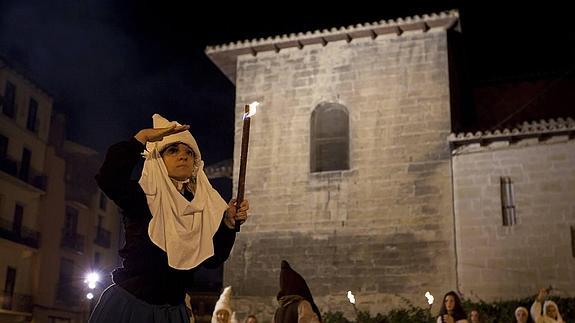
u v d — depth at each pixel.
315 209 22.39
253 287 22.34
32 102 37.19
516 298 19.69
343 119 23.27
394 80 22.84
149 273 2.84
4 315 34.16
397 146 22.17
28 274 36.28
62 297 38.19
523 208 20.38
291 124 23.50
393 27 22.88
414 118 22.28
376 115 22.67
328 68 23.64
